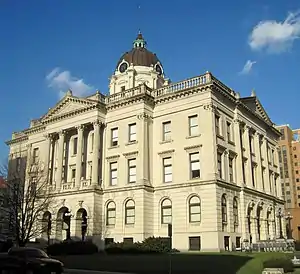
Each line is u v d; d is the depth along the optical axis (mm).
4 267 24719
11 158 66000
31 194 46844
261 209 51969
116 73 72688
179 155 45406
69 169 53969
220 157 44625
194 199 43000
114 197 47344
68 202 49406
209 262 28547
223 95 47062
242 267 26203
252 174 51594
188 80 46875
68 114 53188
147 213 44688
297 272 30250
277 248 43969
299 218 95438
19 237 43969
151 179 46688
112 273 27703
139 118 47781
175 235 43094
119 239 45375
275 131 62531
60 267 24906
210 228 40750
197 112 45250
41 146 60438
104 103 51344
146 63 71750
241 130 51312
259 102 57844
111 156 49281
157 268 28578
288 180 126750
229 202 43875
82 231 48094
